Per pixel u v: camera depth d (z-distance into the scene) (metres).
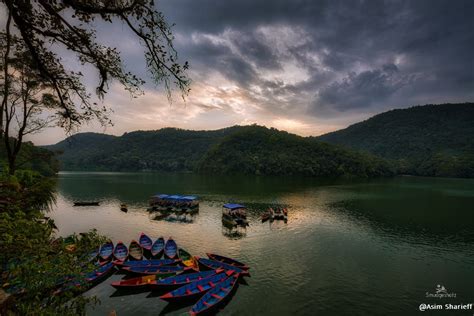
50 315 6.50
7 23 7.40
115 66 8.74
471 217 53.81
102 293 22.08
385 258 32.00
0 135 10.32
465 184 123.31
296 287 24.33
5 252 6.60
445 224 48.41
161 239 34.78
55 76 9.28
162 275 23.91
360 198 79.44
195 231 42.94
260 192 93.00
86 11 7.15
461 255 33.34
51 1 6.91
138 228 44.38
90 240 9.08
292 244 36.69
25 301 6.62
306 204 68.81
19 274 6.64
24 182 9.20
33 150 43.91
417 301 22.59
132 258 29.05
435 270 28.84
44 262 6.89
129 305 20.61
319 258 31.56
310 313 20.56
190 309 20.36
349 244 37.03
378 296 23.25
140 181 130.50
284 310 20.83
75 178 141.50
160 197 62.62
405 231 43.78
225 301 21.55
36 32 7.77
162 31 7.93
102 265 25.39
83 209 59.94
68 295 7.54
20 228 6.82
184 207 59.19
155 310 20.16
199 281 22.53
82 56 8.45
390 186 114.19
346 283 25.39
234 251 33.66
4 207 7.54
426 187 109.94
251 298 22.25
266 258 31.34
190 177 164.50
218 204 68.69
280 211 54.97
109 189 95.69
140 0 7.27
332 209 62.12
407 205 67.31
